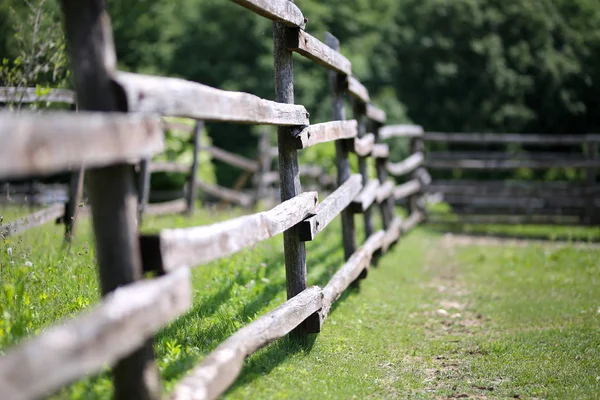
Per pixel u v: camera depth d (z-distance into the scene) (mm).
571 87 28391
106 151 2455
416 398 4262
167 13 28953
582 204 16516
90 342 2256
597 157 14891
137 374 2783
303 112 5043
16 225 6383
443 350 5504
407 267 9477
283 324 4297
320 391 4094
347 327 5902
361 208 7203
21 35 6594
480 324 6508
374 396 4254
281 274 7016
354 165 10914
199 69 28344
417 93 29641
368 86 28891
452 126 29359
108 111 2654
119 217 2717
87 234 8250
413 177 14914
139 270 2795
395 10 29156
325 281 6984
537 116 28859
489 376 4793
